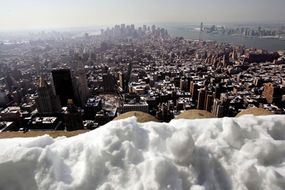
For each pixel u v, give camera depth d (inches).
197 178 135.6
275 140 158.7
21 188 132.1
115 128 162.2
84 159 144.8
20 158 137.6
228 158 148.5
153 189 124.0
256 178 134.4
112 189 129.0
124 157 142.8
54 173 134.6
